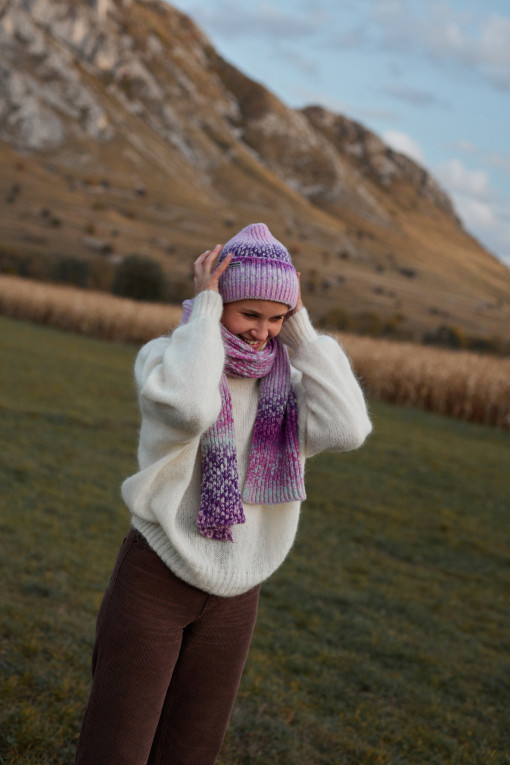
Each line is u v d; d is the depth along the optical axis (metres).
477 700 3.98
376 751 3.10
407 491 9.28
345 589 5.52
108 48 195.38
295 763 2.94
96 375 16.59
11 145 151.00
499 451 13.73
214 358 1.71
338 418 1.91
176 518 1.79
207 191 181.50
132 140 175.50
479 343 93.88
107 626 1.78
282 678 3.80
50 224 114.44
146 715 1.74
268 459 1.88
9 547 5.00
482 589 6.16
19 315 31.84
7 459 7.68
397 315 108.69
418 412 18.02
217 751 1.93
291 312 2.00
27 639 3.54
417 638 4.79
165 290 69.25
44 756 2.64
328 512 7.81
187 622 1.81
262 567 1.87
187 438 1.70
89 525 6.02
